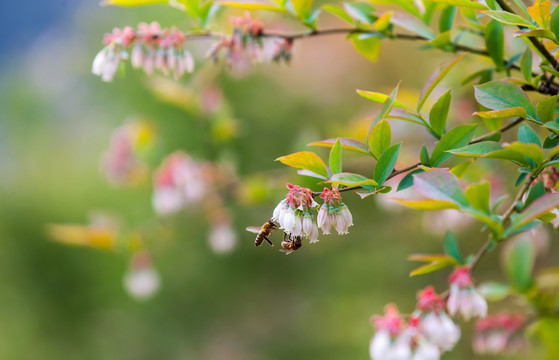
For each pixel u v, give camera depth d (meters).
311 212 0.75
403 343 0.83
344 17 0.86
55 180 2.37
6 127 2.67
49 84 2.66
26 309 2.27
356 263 2.08
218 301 2.26
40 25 5.69
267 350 2.15
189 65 0.88
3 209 2.33
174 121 2.01
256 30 0.87
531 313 0.93
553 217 0.75
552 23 0.75
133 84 2.17
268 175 1.34
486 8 0.77
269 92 2.16
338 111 2.15
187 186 1.29
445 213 1.14
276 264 2.23
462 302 0.81
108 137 2.25
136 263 1.32
